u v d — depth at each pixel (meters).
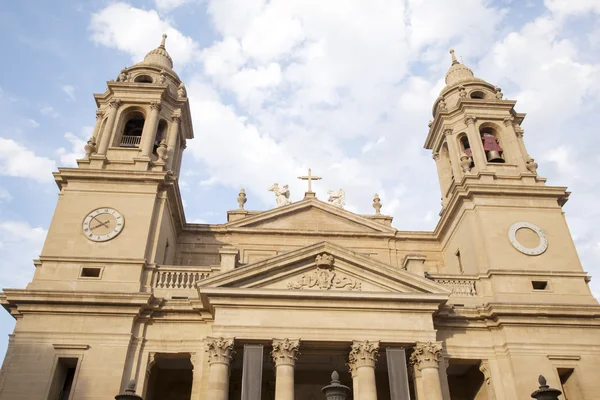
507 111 31.81
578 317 24.25
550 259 26.30
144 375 22.08
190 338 23.06
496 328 24.17
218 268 24.83
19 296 22.48
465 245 27.75
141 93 30.48
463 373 26.48
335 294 22.53
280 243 29.89
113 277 23.95
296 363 25.20
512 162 30.09
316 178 33.09
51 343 21.94
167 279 24.55
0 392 20.80
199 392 21.83
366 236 30.59
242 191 32.91
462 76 34.88
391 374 21.45
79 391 21.05
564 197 28.42
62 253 24.52
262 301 22.44
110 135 28.77
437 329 23.92
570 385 23.55
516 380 22.73
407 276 23.34
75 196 26.20
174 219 29.25
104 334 22.34
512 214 27.47
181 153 33.00
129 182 26.78
